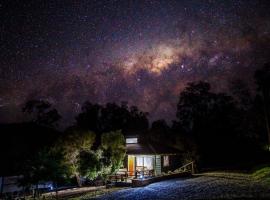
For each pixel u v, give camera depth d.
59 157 22.11
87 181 33.44
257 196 17.78
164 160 36.84
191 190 23.36
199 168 43.78
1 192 26.09
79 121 62.19
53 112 53.97
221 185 25.20
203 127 56.66
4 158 30.47
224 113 60.38
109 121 65.31
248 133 48.31
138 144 37.38
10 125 37.59
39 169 19.92
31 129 37.34
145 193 23.27
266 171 29.91
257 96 41.47
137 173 32.06
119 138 28.61
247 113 47.31
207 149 54.00
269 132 36.78
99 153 27.45
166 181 31.31
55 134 39.25
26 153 21.39
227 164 52.38
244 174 34.28
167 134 43.97
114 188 28.03
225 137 55.09
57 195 23.09
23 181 19.98
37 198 23.39
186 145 41.34
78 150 26.73
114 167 28.23
